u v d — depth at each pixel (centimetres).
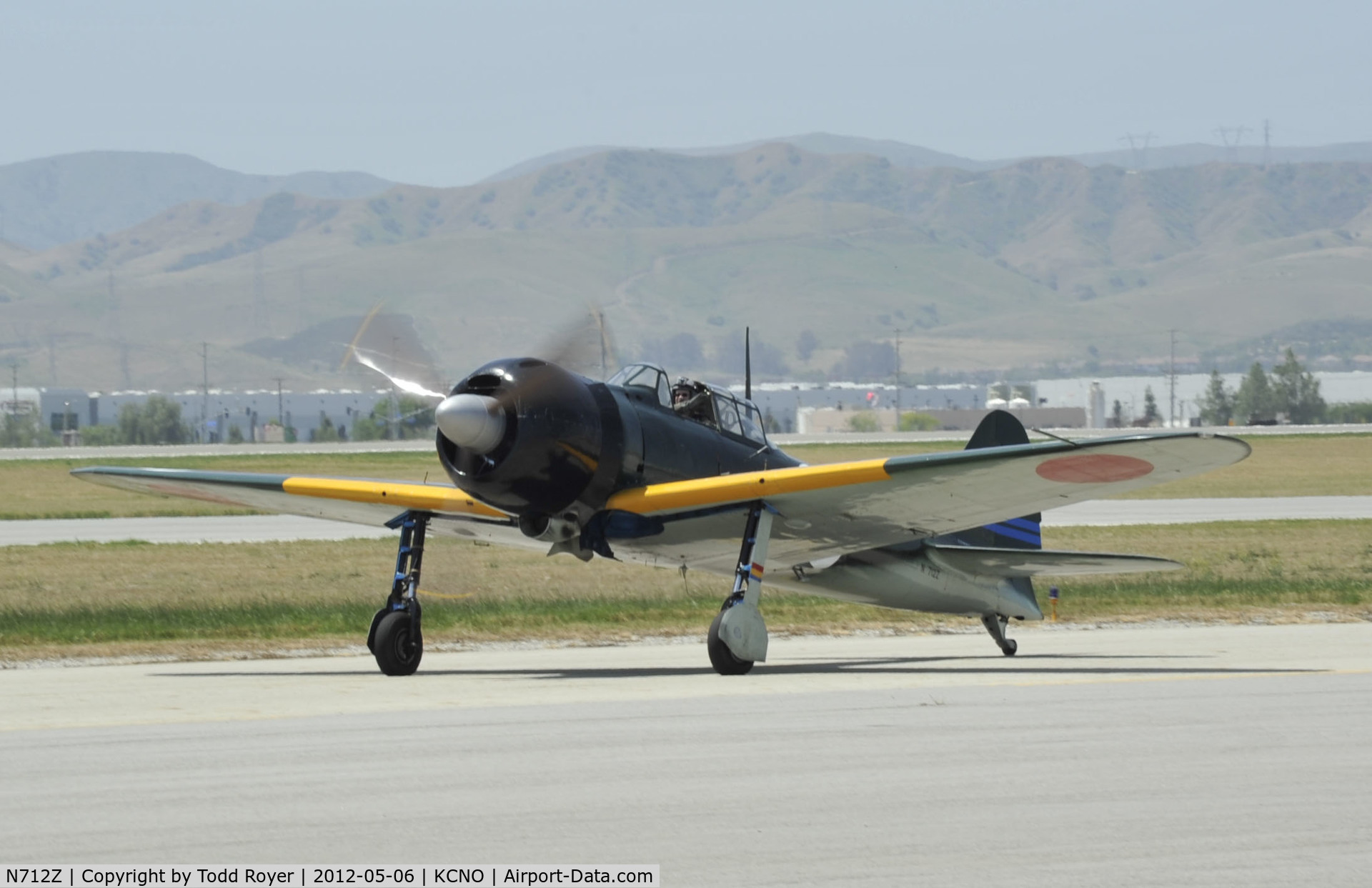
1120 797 2345
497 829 2130
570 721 3098
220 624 5816
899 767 2569
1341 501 16050
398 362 4919
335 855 2000
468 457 4078
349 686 3906
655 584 7938
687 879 1897
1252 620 6219
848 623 6238
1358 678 3925
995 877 1905
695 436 4522
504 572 8588
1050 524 12688
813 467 4050
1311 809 2272
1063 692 3609
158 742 2833
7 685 3938
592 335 4506
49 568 8788
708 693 3616
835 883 1881
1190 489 18375
